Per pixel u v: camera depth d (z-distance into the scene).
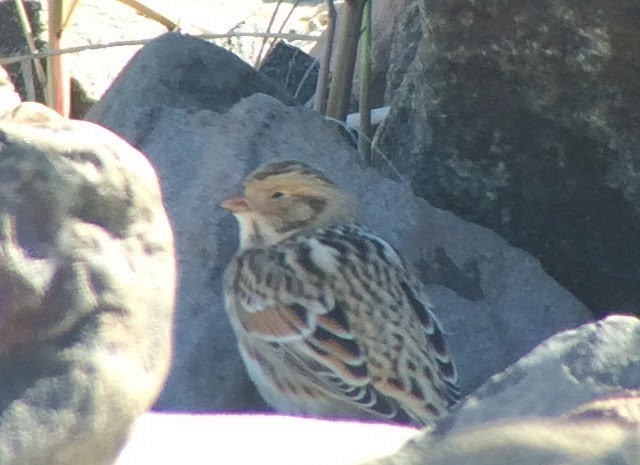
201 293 10.80
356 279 9.79
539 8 10.42
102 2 18.44
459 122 11.45
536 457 4.01
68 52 12.16
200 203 11.17
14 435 4.65
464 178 11.74
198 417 6.59
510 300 11.25
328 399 9.63
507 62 10.84
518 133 11.20
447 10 10.87
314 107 13.10
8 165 4.84
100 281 4.85
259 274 10.06
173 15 18.97
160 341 4.91
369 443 6.27
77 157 4.91
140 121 11.73
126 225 4.96
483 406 5.93
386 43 16.16
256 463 5.93
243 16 19.89
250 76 12.70
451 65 11.14
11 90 15.23
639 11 10.02
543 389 6.00
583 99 10.68
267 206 10.54
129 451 6.00
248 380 10.37
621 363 6.10
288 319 9.80
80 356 4.77
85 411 4.72
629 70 10.34
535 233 11.64
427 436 5.12
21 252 4.79
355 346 9.49
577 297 11.76
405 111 13.02
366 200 11.46
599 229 11.31
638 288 11.44
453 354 10.84
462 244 11.42
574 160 11.06
